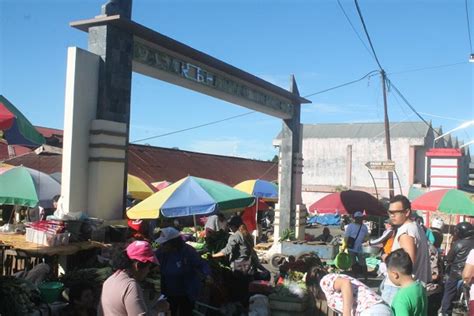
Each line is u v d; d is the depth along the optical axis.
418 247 5.07
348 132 42.19
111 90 8.86
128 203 13.42
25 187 8.62
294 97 16.73
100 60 8.77
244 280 7.88
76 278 5.87
